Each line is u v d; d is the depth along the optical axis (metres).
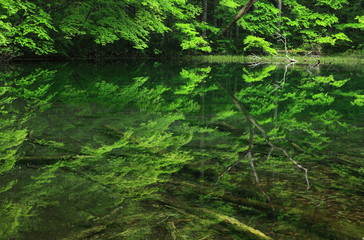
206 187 2.04
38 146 2.95
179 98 6.15
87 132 3.50
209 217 1.65
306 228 1.54
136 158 2.67
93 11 17.64
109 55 22.44
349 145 3.02
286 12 28.81
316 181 2.14
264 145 3.04
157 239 1.45
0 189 2.03
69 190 2.01
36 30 13.02
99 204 1.81
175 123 4.01
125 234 1.50
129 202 1.84
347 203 1.81
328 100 5.97
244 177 2.23
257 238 1.45
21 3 12.23
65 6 16.20
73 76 10.12
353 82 9.22
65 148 2.92
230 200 1.85
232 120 4.21
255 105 5.40
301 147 2.94
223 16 26.36
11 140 3.13
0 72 10.65
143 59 23.36
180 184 2.10
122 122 4.02
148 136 3.38
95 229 1.55
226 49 26.34
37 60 18.02
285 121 4.14
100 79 9.56
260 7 25.12
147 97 6.24
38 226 1.58
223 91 7.25
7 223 1.61
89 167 2.43
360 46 26.16
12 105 4.98
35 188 2.04
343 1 24.03
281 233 1.49
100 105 5.22
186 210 1.73
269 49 22.27
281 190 1.99
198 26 23.73
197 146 3.01
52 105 5.10
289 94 6.78
